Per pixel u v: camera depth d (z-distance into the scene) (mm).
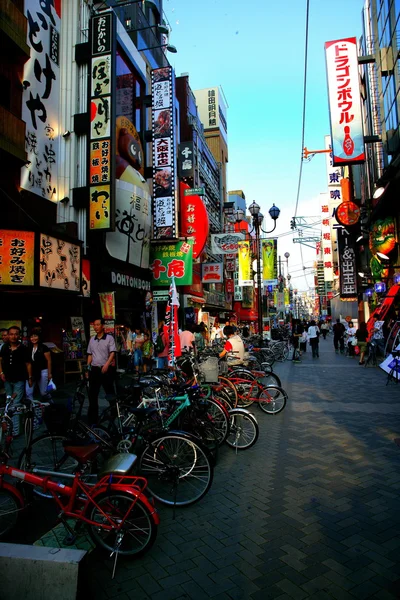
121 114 14953
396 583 2938
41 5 12000
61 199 12438
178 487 4668
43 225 11734
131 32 16953
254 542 3508
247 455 5828
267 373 8961
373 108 20359
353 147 14375
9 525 3727
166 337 10227
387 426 7043
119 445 4609
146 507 3299
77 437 4402
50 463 4656
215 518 3965
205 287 27297
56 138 12539
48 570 2650
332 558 3250
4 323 10148
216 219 30234
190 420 5582
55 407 4621
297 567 3141
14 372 6461
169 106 15547
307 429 7062
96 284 12773
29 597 2652
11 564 2709
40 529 3834
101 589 2936
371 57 14547
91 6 14062
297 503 4242
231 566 3174
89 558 3348
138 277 15484
